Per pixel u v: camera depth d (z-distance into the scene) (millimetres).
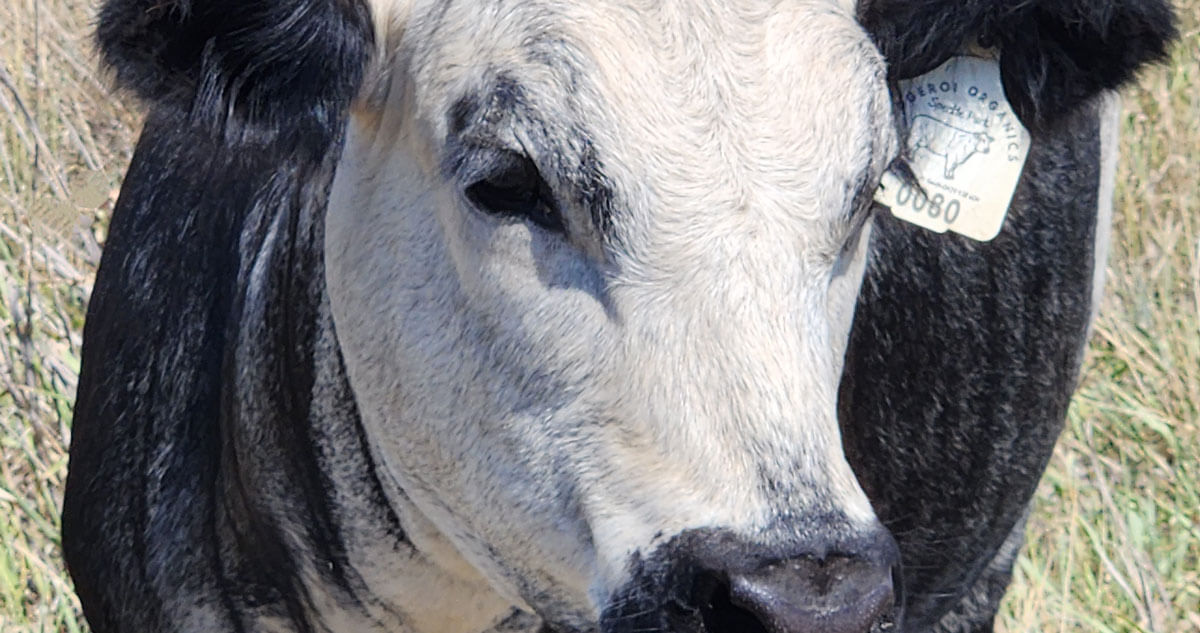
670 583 6141
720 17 6477
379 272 7004
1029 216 8914
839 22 6637
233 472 7785
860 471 8555
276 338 7680
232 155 7238
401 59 6938
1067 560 11000
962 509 8953
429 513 7238
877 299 8406
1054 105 7832
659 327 6281
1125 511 11508
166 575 7879
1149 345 12727
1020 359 8961
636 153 6309
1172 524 11727
